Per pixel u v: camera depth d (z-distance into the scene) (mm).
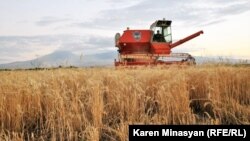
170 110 5621
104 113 5613
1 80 6871
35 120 5938
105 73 8422
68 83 7145
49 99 5930
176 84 5949
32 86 6133
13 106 5531
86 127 5043
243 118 5559
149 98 6109
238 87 6922
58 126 5180
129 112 5801
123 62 16484
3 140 4586
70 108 5449
